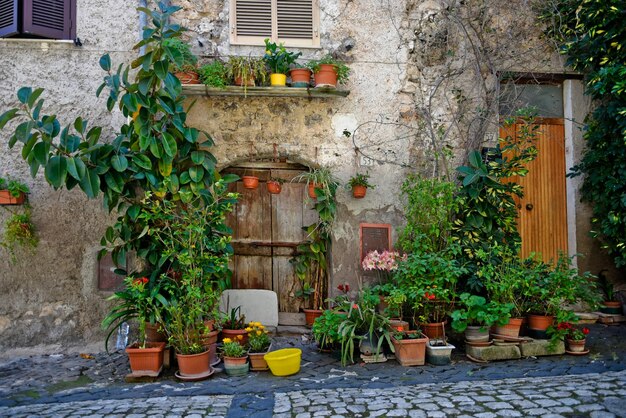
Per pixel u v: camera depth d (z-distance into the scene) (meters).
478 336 4.87
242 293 5.82
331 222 5.75
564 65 6.22
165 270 5.03
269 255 6.10
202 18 5.74
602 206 6.03
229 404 3.73
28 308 5.31
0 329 5.25
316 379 4.34
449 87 6.02
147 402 3.80
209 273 4.76
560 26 5.96
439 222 5.28
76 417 3.47
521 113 5.80
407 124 5.94
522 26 6.16
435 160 5.74
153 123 4.77
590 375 4.23
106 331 5.36
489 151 5.71
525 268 5.25
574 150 6.35
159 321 4.57
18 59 5.43
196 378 4.34
